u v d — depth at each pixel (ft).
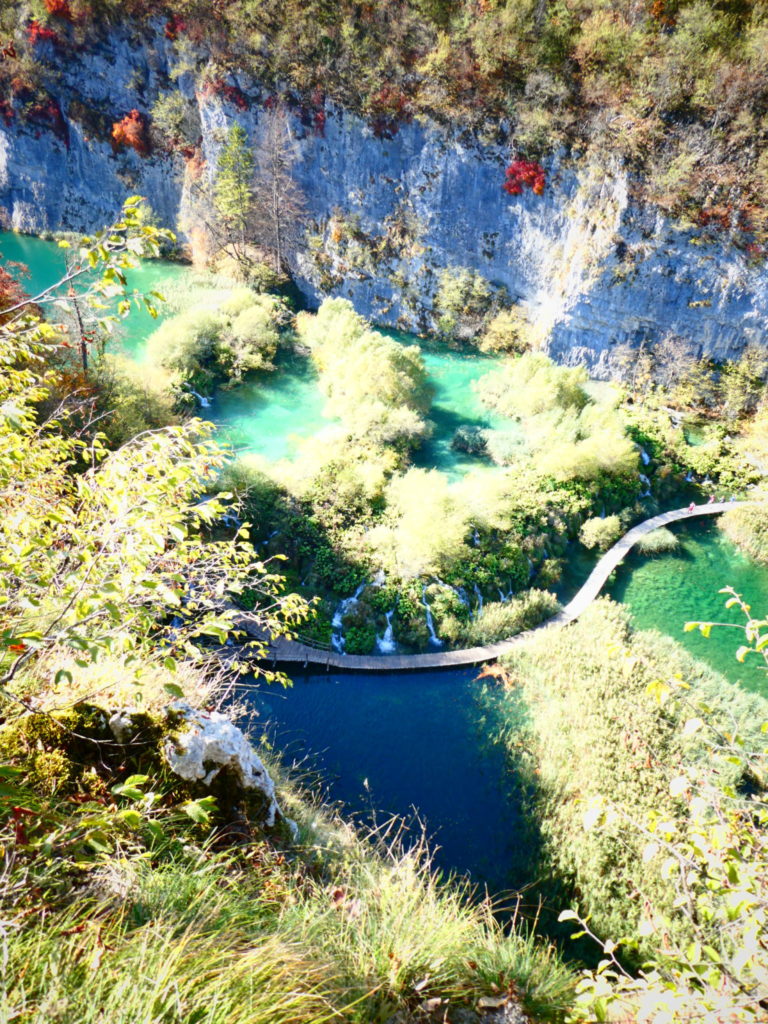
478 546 79.51
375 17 121.90
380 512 82.02
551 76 113.39
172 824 16.76
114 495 14.80
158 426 82.17
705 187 105.81
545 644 68.08
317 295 143.23
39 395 21.81
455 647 69.82
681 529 93.35
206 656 24.03
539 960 16.39
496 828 49.47
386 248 134.31
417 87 123.24
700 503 98.94
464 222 127.95
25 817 11.89
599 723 55.06
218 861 16.62
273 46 130.00
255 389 111.34
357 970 13.55
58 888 11.92
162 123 151.64
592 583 81.61
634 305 113.39
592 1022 12.31
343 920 15.23
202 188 148.87
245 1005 10.12
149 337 111.55
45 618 17.21
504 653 68.44
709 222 106.32
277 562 74.49
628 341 116.67
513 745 56.54
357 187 133.18
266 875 17.42
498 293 130.52
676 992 11.43
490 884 44.47
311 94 129.90
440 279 132.46
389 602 71.87
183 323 110.42
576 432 98.27
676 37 105.40
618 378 118.32
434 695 63.21
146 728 18.17
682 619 78.84
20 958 9.26
